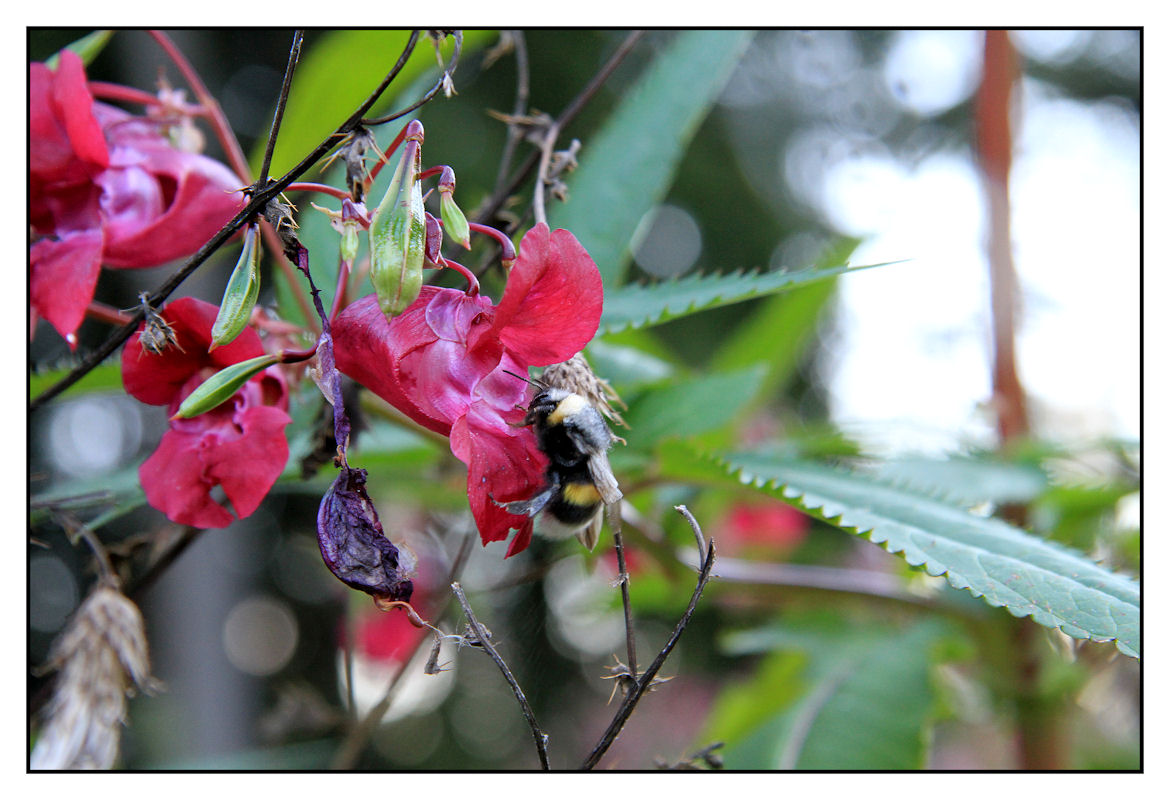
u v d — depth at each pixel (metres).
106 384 0.26
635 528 0.28
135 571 0.25
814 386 0.85
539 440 0.23
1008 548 0.22
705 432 0.27
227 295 0.20
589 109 0.72
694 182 0.91
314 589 0.65
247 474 0.22
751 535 0.44
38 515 0.23
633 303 0.25
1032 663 0.28
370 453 0.27
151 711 0.52
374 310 0.21
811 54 0.96
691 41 0.28
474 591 0.28
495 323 0.21
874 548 0.43
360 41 0.25
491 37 0.29
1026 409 0.30
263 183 0.20
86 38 0.23
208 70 0.55
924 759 0.28
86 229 0.23
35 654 0.59
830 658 0.29
